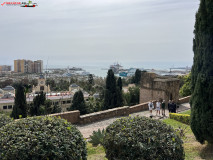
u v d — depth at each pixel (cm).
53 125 409
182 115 1138
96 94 4588
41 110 2134
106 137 489
